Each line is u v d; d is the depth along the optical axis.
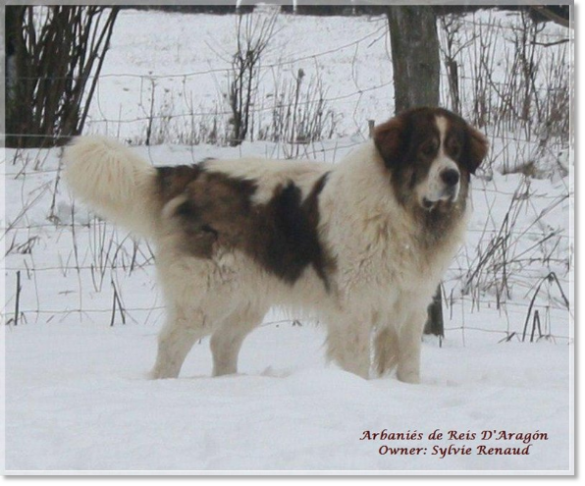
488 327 11.05
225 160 8.70
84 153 8.60
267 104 18.94
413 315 8.28
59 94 17.02
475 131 8.16
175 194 8.60
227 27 27.67
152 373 8.44
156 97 21.48
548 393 7.07
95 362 9.10
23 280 12.52
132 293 12.12
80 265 13.03
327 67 23.36
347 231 8.01
